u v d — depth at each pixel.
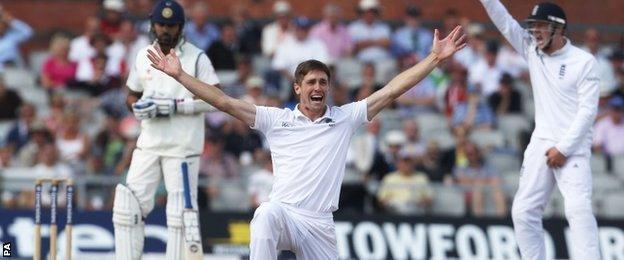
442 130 61.97
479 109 62.72
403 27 69.12
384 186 54.59
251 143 57.34
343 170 33.00
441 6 74.75
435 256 52.38
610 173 60.62
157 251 50.28
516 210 36.56
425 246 52.53
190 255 34.19
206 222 51.44
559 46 35.91
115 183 52.75
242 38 66.12
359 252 52.09
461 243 52.66
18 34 66.75
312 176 32.66
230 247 51.22
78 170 55.03
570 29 73.75
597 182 59.31
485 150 60.28
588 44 69.06
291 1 74.44
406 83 32.88
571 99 35.72
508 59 67.31
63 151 57.00
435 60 32.72
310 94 32.59
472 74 65.81
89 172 54.78
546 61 36.03
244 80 62.66
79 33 70.12
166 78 36.25
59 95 60.00
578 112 35.47
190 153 36.53
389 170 56.69
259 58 65.50
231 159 55.66
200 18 64.12
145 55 36.44
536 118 36.50
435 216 52.97
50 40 72.56
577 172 35.56
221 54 63.75
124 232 36.62
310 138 32.78
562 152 35.47
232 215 51.56
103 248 50.38
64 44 63.06
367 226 52.50
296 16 72.25
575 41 73.81
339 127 32.94
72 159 56.50
